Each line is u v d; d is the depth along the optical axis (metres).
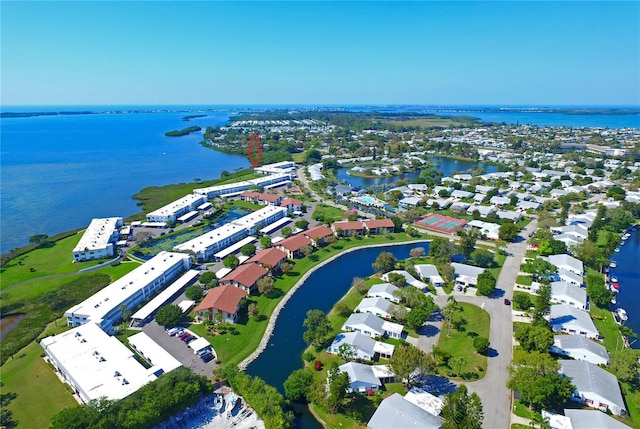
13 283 126.25
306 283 129.12
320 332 92.69
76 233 172.88
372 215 199.00
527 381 73.69
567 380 75.00
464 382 82.19
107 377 77.44
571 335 95.25
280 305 114.06
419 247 160.00
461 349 93.31
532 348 89.38
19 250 153.38
